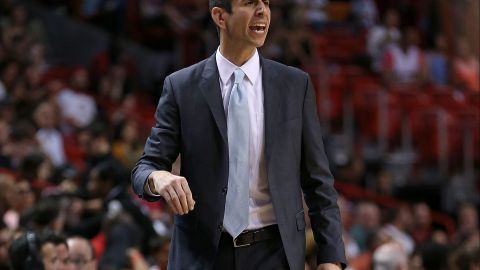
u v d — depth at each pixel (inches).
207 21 1369.3
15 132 908.6
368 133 1294.3
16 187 711.1
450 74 1451.8
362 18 1497.3
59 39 1397.6
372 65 1398.9
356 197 1119.6
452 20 1606.8
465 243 840.9
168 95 346.9
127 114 1172.5
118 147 1018.7
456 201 1250.0
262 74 347.3
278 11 1305.4
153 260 674.2
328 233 341.1
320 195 345.1
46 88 1117.7
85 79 1218.6
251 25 340.8
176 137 344.5
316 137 349.1
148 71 1375.5
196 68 349.4
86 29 1416.1
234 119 340.2
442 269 799.7
